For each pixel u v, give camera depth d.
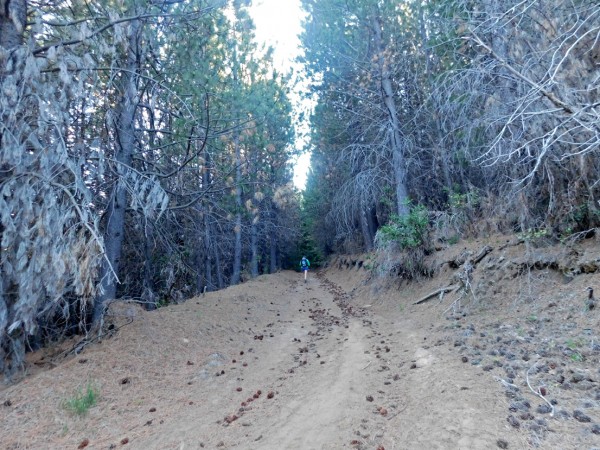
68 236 5.54
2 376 6.40
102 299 8.13
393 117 15.27
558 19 6.35
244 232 19.34
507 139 7.07
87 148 6.74
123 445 4.30
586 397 3.70
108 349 7.20
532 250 8.05
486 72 7.08
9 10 6.05
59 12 7.27
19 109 5.56
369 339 7.84
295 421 4.32
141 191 7.21
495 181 10.11
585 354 4.61
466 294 8.69
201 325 9.27
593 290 6.11
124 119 8.93
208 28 9.05
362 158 17.38
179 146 10.88
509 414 3.55
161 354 7.33
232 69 11.01
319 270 42.09
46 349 7.96
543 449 3.00
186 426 4.65
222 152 11.57
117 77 8.37
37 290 5.48
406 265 12.50
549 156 6.96
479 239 10.59
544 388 3.90
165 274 12.91
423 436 3.49
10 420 5.01
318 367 6.39
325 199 26.95
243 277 27.83
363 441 3.63
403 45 14.90
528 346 5.30
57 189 5.89
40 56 6.36
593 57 6.26
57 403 5.38
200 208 13.37
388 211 20.31
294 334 9.56
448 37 9.07
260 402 5.14
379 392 4.80
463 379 4.52
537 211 8.46
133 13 7.55
